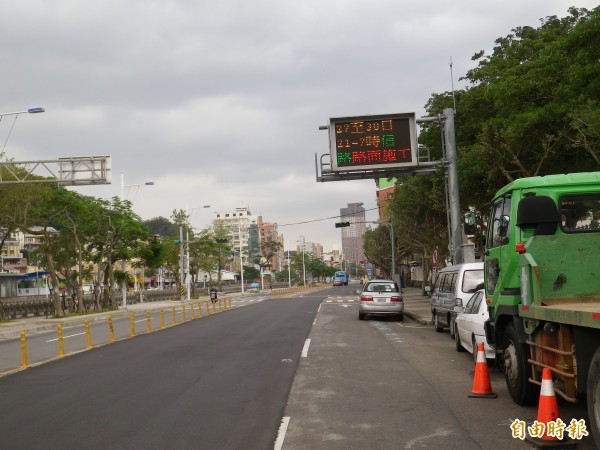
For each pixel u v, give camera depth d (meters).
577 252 8.22
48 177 37.47
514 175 25.48
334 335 21.02
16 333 29.94
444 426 8.05
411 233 48.31
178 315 38.16
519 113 22.05
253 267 171.00
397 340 19.19
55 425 8.61
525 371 8.76
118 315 43.19
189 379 12.27
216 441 7.55
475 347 13.12
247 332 22.80
